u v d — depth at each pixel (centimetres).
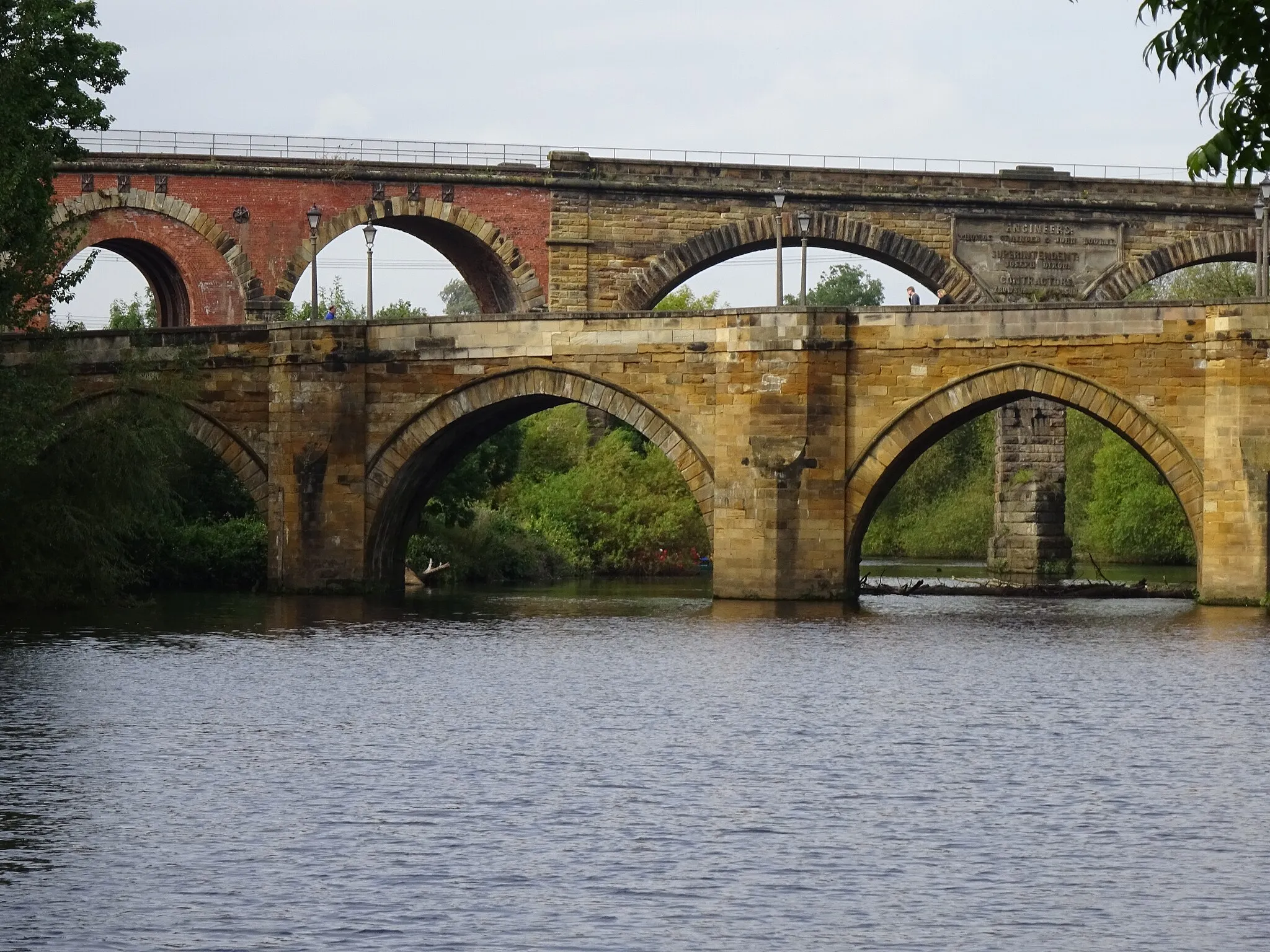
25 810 3469
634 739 4228
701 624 6844
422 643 6181
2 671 5316
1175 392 7112
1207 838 3281
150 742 4159
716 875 3048
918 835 3303
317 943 2691
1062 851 3195
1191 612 7275
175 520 9119
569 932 2741
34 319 8994
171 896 2916
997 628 6662
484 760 3956
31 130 7150
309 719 4488
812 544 7412
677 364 7569
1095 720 4488
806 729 4356
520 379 7781
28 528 7288
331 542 7962
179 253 9388
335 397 7919
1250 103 2255
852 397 7406
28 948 2664
